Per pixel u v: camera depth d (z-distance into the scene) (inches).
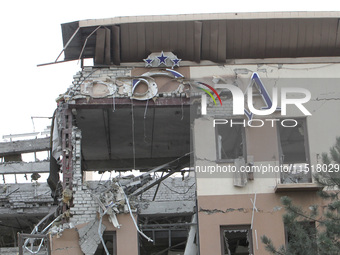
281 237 888.3
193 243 932.0
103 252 1047.6
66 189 901.2
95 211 895.1
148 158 1196.5
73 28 933.2
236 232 992.9
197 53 950.4
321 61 970.7
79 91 935.7
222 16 932.0
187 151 1162.0
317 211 803.4
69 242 872.3
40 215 1288.1
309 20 948.0
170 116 1013.2
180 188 1202.0
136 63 957.8
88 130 1059.9
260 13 933.2
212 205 901.8
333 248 730.8
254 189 909.8
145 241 1107.9
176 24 935.7
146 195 1190.3
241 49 957.2
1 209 1282.0
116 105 935.0
